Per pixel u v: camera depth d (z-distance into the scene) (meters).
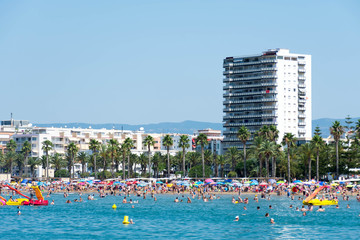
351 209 187.62
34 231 139.38
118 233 135.75
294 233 135.25
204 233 135.50
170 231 138.62
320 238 128.62
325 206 199.12
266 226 146.75
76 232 137.50
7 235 133.50
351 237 129.50
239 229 141.88
